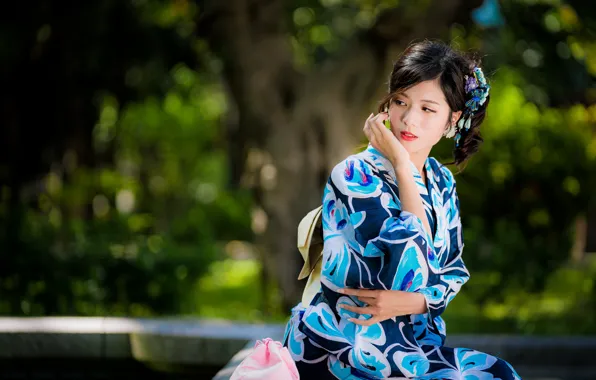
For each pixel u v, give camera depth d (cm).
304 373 339
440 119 342
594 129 1510
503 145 1387
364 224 329
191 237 2112
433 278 330
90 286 1090
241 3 1255
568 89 1432
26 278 1067
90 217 1662
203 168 3534
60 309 1077
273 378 319
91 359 650
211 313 1231
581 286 1330
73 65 1508
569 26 1416
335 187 338
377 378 329
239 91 1286
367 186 334
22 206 1150
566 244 1394
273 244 1273
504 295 1186
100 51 1501
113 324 663
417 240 319
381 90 1268
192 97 2220
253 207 1341
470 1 1226
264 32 1263
